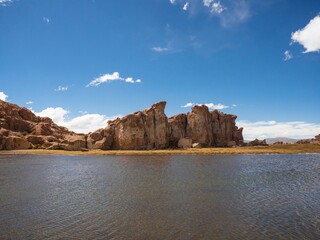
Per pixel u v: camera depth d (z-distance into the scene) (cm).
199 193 3155
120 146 11725
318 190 3328
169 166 5972
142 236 1855
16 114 14338
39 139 12544
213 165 6144
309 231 1928
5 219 2217
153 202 2742
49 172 5097
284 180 4091
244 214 2334
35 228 2008
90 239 1805
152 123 12231
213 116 14200
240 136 15388
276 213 2358
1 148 11244
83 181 4038
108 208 2528
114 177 4409
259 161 7094
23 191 3306
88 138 12181
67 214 2344
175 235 1872
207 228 2000
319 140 15612
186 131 13238
